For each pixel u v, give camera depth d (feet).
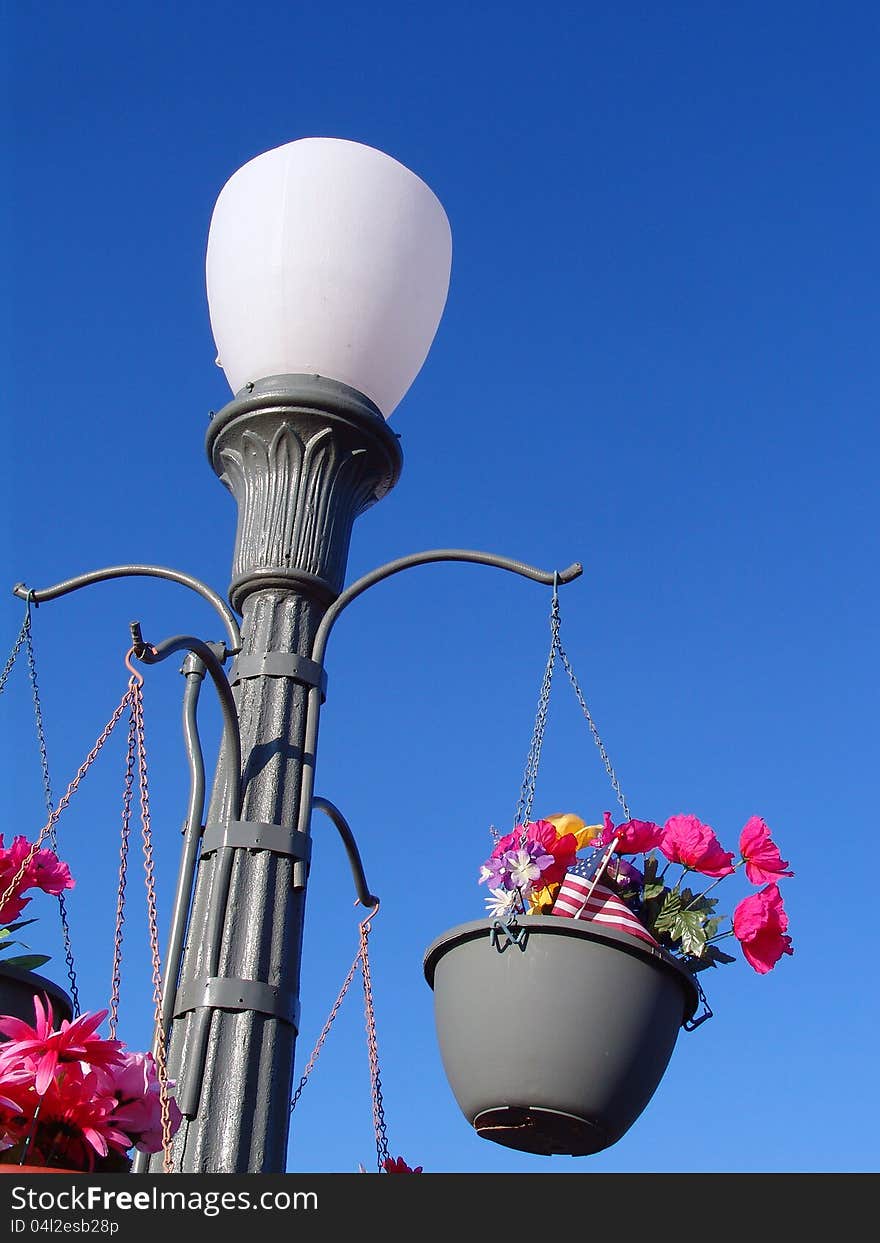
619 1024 10.40
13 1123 9.11
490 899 10.87
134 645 10.11
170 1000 10.49
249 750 11.22
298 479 12.02
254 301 12.35
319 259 12.27
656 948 10.64
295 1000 10.49
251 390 12.18
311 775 11.21
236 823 10.79
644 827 11.92
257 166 12.74
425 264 12.73
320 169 12.51
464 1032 10.61
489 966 10.59
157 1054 9.91
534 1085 10.27
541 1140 10.67
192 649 10.79
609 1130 10.45
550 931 10.53
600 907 10.99
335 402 12.01
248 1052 10.05
